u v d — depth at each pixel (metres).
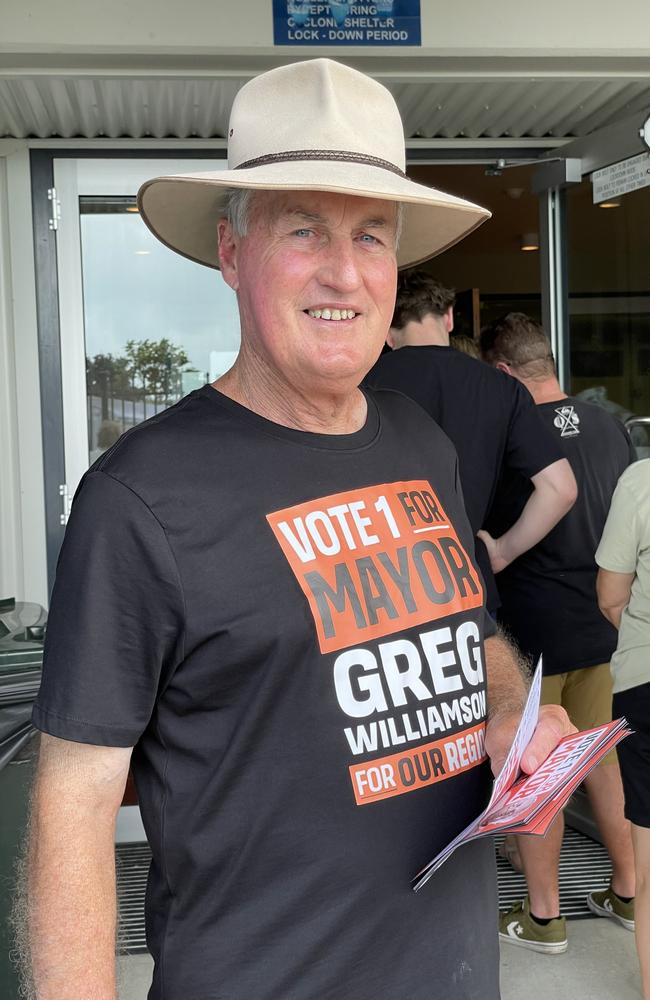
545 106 4.02
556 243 4.29
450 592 1.28
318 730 1.15
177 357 4.34
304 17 3.35
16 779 2.07
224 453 1.20
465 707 1.27
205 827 1.15
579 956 3.06
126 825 3.91
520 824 1.04
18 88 3.57
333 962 1.14
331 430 1.29
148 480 1.14
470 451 2.86
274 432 1.24
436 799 1.22
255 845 1.14
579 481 3.30
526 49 3.46
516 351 3.41
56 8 3.26
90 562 1.11
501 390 2.93
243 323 1.28
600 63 3.60
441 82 3.69
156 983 1.19
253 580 1.15
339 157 1.20
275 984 1.13
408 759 1.20
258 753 1.14
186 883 1.16
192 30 3.31
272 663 1.14
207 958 1.14
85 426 4.29
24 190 4.18
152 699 1.14
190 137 4.25
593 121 4.27
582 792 3.96
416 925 1.19
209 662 1.14
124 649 1.11
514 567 3.35
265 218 1.22
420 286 3.02
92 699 1.09
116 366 4.31
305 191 1.20
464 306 8.02
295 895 1.14
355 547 1.22
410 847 1.19
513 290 8.26
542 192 4.31
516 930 3.13
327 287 1.21
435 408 2.84
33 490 4.25
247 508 1.17
